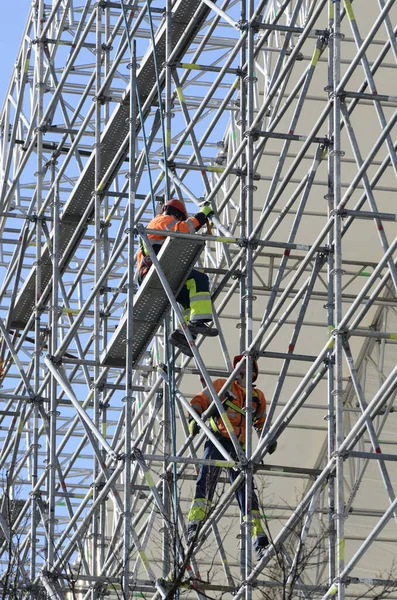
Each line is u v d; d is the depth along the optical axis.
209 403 21.89
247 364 21.25
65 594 25.30
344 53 30.73
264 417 21.88
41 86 29.64
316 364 19.70
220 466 20.53
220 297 32.91
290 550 31.75
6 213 28.38
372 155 19.25
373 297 19.47
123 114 26.80
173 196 26.75
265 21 30.33
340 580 18.20
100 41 27.95
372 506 33.59
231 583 21.78
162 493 23.98
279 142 31.19
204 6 24.44
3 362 31.31
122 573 20.77
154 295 22.20
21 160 30.53
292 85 30.44
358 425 18.66
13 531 25.27
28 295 29.58
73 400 23.73
